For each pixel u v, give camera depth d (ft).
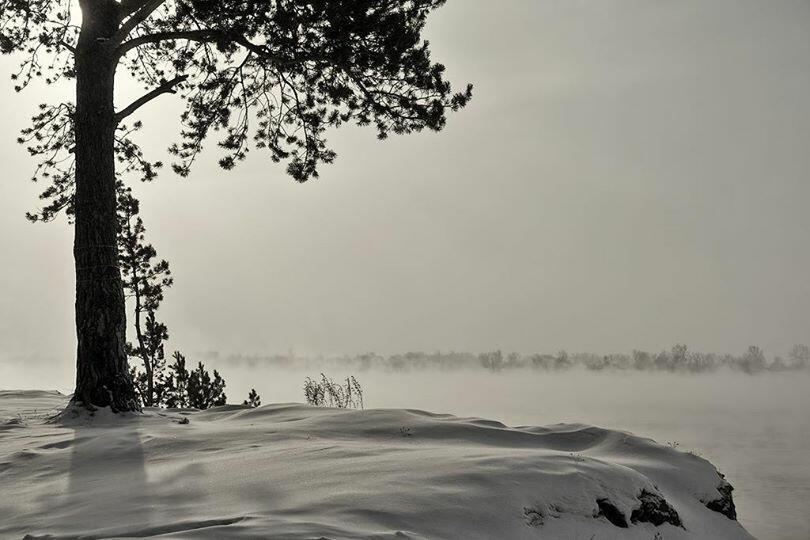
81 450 32.04
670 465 30.50
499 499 21.88
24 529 21.21
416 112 55.98
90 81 48.52
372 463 25.43
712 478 30.55
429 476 23.26
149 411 46.47
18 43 59.82
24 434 38.78
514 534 20.66
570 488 23.65
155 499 22.99
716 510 29.35
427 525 19.83
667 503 26.16
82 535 19.56
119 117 49.75
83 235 46.55
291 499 21.66
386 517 19.90
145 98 51.13
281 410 41.91
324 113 59.67
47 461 30.55
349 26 49.73
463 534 19.83
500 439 33.06
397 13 50.42
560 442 33.17
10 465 30.35
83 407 43.80
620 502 24.08
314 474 24.40
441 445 31.12
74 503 23.63
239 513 20.54
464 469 23.84
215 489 23.56
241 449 30.42
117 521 20.90
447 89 55.21
